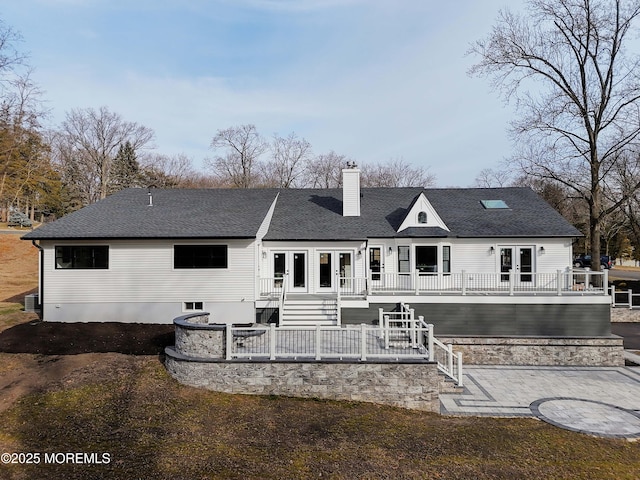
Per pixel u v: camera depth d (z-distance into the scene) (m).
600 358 15.93
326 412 10.31
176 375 11.68
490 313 16.80
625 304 23.69
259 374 11.20
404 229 19.89
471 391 12.77
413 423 9.92
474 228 19.97
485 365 15.98
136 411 9.81
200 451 8.08
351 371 11.12
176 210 20.34
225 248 17.56
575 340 16.02
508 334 16.64
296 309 17.42
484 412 10.98
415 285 18.69
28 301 19.02
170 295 17.55
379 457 7.99
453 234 19.41
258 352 11.95
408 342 13.47
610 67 24.27
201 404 10.38
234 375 11.22
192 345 11.80
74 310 17.53
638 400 11.95
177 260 17.59
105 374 11.77
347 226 20.56
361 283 19.22
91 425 9.12
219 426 9.29
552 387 13.18
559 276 16.78
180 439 8.59
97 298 17.53
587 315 16.52
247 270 17.53
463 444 8.70
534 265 19.36
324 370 11.13
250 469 7.42
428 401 10.99
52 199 51.12
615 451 8.58
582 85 25.08
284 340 13.68
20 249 34.47
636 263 61.84
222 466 7.50
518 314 16.70
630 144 24.97
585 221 42.09
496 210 21.81
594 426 9.96
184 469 7.35
